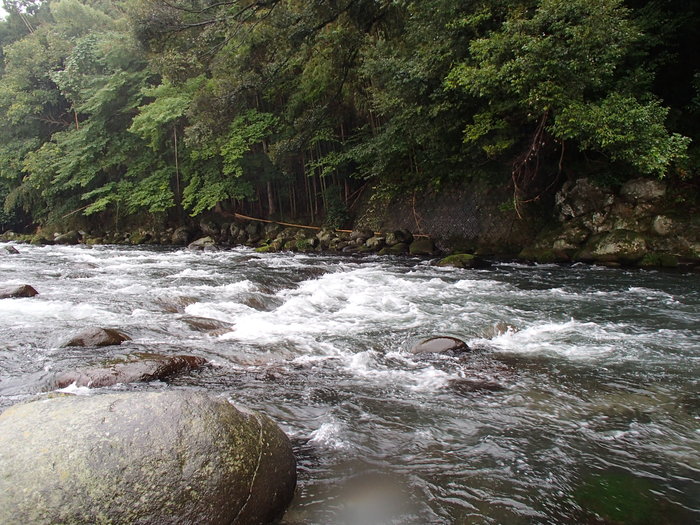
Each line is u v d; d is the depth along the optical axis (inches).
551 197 586.9
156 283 395.5
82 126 1085.1
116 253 713.6
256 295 334.3
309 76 748.6
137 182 1015.0
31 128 1175.0
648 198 478.3
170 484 88.2
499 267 495.2
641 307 304.0
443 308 306.7
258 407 156.6
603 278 412.5
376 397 166.4
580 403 161.3
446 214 673.0
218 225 965.2
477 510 106.3
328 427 143.9
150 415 98.4
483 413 154.2
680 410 155.8
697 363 199.3
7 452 89.0
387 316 286.5
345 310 302.8
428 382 180.5
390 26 675.4
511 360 205.5
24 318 262.4
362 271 478.0
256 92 788.6
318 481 116.0
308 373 189.8
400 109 580.4
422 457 128.3
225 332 245.8
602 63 406.0
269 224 895.7
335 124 799.1
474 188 651.5
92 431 92.9
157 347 213.5
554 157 580.1
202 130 726.5
